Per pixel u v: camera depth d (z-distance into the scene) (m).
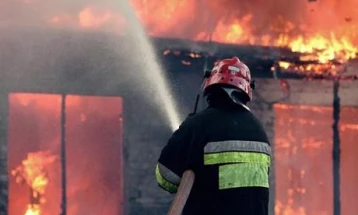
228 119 6.01
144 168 14.30
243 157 5.93
